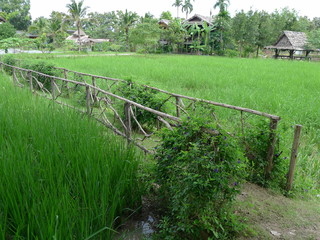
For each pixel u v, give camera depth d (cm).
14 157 324
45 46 4038
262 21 4853
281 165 454
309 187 456
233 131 489
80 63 2141
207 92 1040
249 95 955
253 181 465
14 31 4278
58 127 441
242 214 374
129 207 365
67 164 338
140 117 682
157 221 361
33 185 287
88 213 294
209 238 302
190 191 301
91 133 436
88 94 641
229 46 4738
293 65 2441
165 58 3081
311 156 581
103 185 312
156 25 4247
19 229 261
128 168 366
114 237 330
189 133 314
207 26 4591
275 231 345
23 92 761
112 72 1571
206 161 296
